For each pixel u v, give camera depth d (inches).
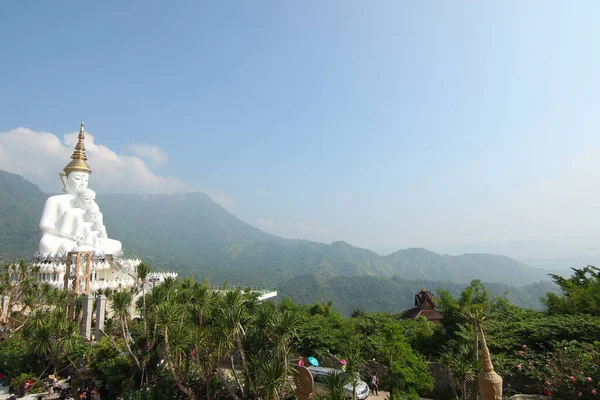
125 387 924.6
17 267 1467.8
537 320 1092.5
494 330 1091.9
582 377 746.2
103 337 1147.3
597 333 954.1
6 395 997.2
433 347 1212.5
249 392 801.6
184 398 873.5
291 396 799.7
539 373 868.0
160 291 979.3
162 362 1005.8
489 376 502.0
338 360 1072.8
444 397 1000.2
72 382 998.4
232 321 755.4
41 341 1023.0
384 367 1049.5
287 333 736.3
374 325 1400.1
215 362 826.8
